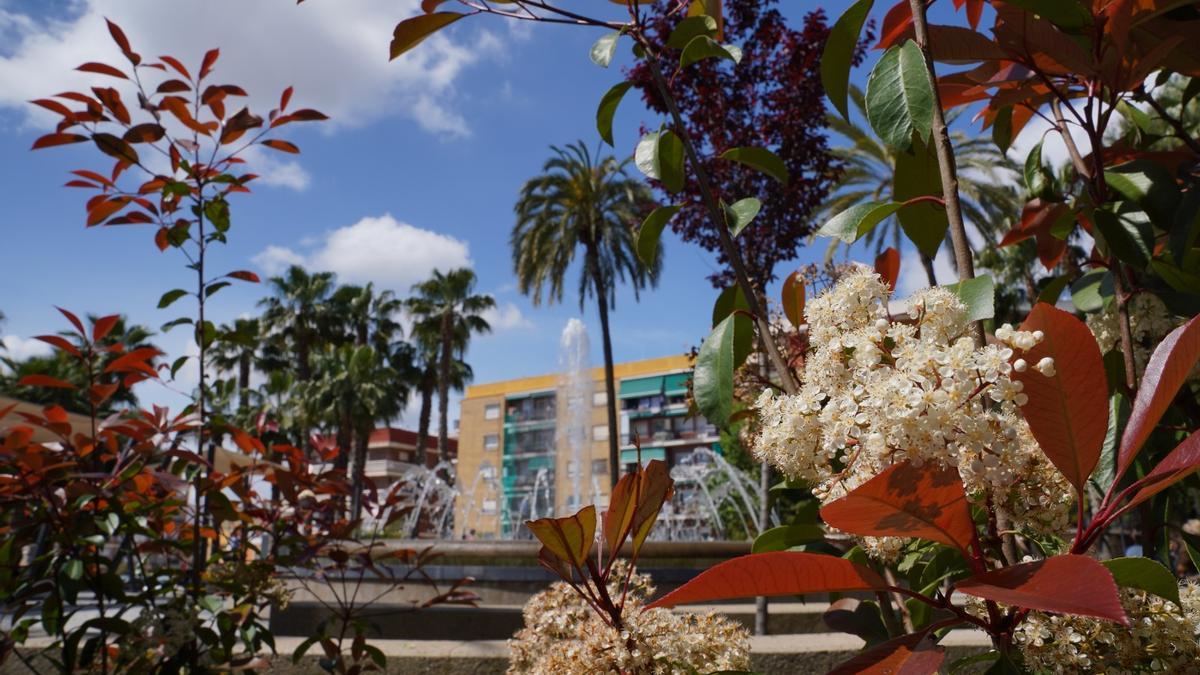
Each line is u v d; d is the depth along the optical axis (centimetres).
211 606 295
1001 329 91
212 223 307
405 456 6738
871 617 147
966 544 86
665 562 662
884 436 87
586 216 2600
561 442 4556
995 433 85
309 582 602
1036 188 189
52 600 277
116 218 297
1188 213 149
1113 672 94
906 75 121
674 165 160
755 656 317
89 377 295
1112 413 151
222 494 302
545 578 598
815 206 894
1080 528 92
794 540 142
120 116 288
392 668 355
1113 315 176
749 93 882
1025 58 152
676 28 158
